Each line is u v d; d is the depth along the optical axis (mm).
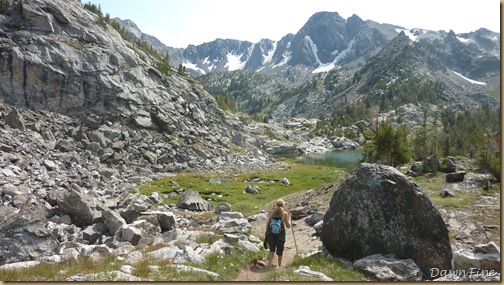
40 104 65625
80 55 75125
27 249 14930
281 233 14539
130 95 80562
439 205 27031
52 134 57031
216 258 13766
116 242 17375
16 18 72438
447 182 38125
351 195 15688
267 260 15078
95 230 21250
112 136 68125
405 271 12938
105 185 43500
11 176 29609
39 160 40500
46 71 66625
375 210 14875
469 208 25875
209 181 56500
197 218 30500
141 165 64062
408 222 14383
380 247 14500
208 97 126188
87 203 23938
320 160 128000
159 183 51906
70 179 37312
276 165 94000
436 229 14289
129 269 11492
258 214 31250
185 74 147875
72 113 69562
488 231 21344
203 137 95062
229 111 175000
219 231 20500
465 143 128125
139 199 33719
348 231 15328
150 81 93938
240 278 12367
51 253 15320
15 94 63031
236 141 112875
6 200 24141
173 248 15047
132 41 148125
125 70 84750
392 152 63781
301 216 27109
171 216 22859
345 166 107250
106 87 75625
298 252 17688
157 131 80625
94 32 85750
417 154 91500
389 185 14938
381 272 12773
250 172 72875
